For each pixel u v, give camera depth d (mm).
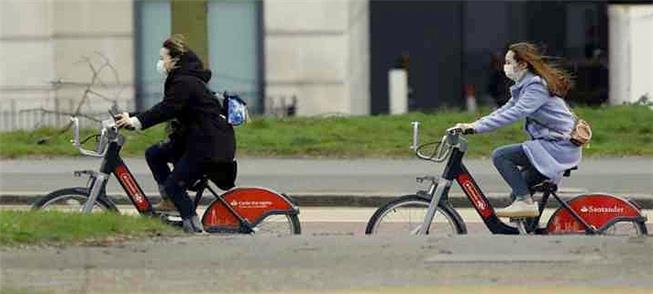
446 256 31172
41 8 89688
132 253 31359
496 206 48219
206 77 34812
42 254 31016
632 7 81500
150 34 89875
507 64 33594
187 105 34406
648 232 38188
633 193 51125
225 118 34812
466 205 48719
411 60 106375
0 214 33594
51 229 32562
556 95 33406
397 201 34375
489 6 106312
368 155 64062
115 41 89875
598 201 34312
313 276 29125
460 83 106312
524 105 33250
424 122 71062
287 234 35031
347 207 51031
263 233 35375
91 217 33781
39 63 89562
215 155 34469
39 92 89250
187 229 35000
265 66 90062
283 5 90000
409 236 33562
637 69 81188
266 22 90062
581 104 95812
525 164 33781
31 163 62125
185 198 34969
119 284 28391
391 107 91375
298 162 62406
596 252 31594
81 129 70875
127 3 89750
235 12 90125
